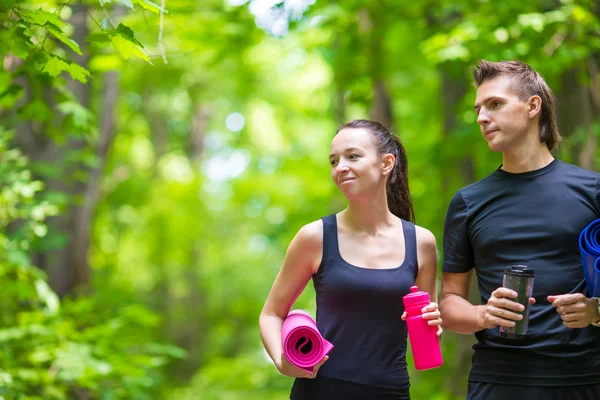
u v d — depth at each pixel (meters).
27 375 6.86
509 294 3.80
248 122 24.62
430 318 3.94
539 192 4.11
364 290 4.03
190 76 17.95
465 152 10.29
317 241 4.13
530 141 4.18
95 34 4.42
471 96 9.83
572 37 8.05
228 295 25.23
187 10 9.35
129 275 18.67
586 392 3.96
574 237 4.02
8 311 7.98
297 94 21.72
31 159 9.82
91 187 11.15
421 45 9.07
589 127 7.96
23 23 4.43
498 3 8.27
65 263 10.40
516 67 4.19
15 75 6.06
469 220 4.27
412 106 16.33
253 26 10.05
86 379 7.25
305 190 19.73
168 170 23.81
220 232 25.48
